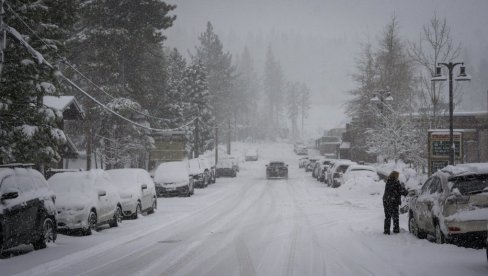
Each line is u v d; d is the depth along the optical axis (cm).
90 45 4219
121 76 4347
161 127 5609
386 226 1438
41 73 1873
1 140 1806
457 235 1103
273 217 2048
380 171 3603
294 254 1177
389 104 4103
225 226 1766
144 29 4272
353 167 3366
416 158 3762
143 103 4781
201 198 3150
